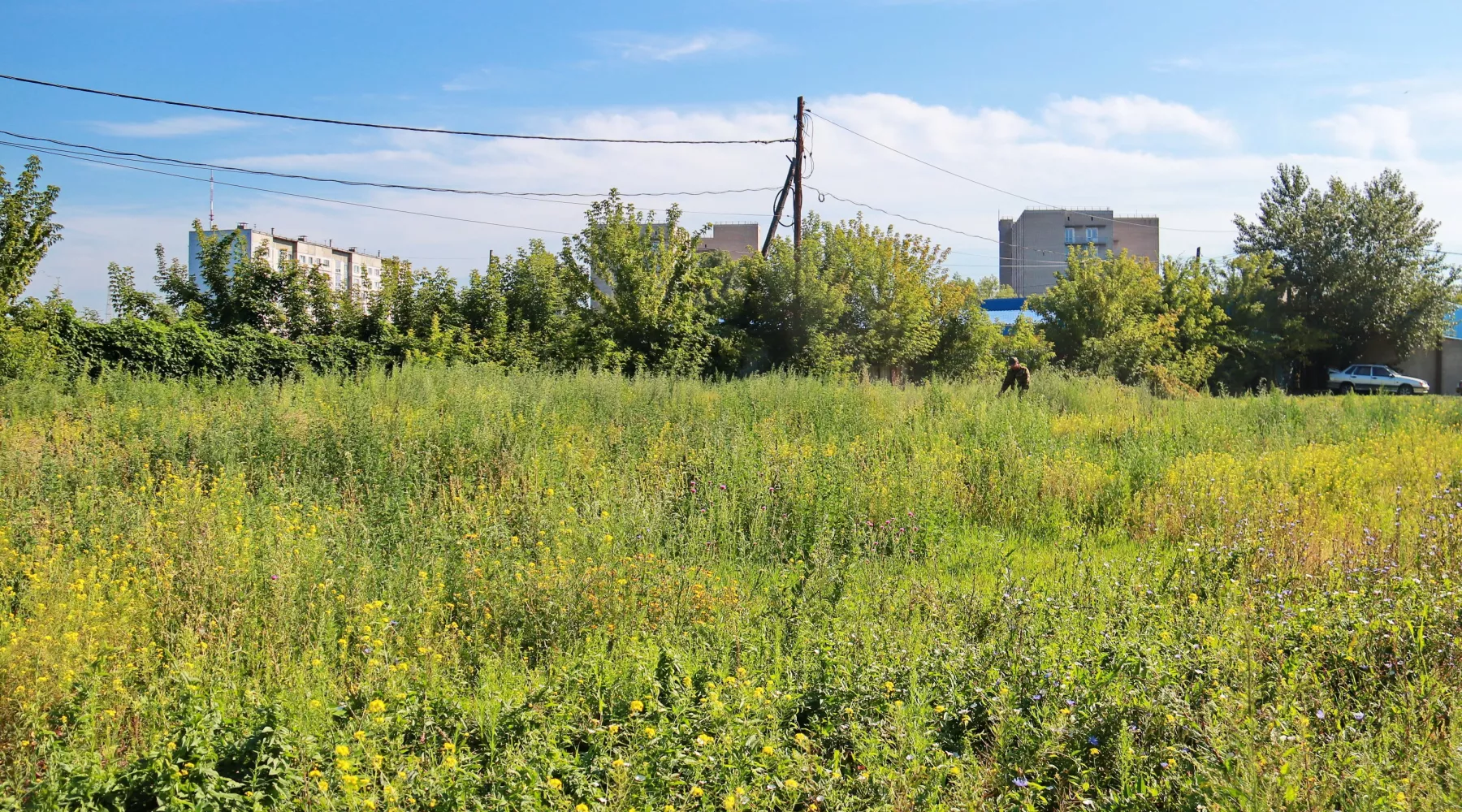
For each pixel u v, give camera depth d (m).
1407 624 5.31
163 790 3.73
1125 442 12.87
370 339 24.95
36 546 7.04
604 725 4.58
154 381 16.59
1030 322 34.44
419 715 4.56
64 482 9.16
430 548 7.44
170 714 4.54
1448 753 4.02
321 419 11.48
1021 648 5.25
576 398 14.66
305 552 6.80
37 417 12.82
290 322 25.11
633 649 5.16
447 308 26.09
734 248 79.94
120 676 5.06
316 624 5.90
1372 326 45.22
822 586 6.67
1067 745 4.35
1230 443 13.77
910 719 4.46
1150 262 36.62
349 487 9.41
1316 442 14.62
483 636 6.12
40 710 4.64
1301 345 43.53
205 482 9.62
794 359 25.62
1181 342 36.81
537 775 3.86
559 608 6.11
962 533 9.14
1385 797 3.68
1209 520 9.05
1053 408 18.30
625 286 24.62
